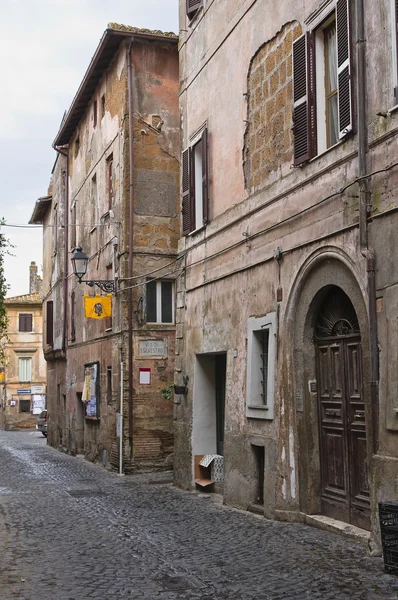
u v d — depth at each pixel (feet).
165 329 67.77
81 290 88.28
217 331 46.32
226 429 43.62
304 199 34.65
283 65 37.70
